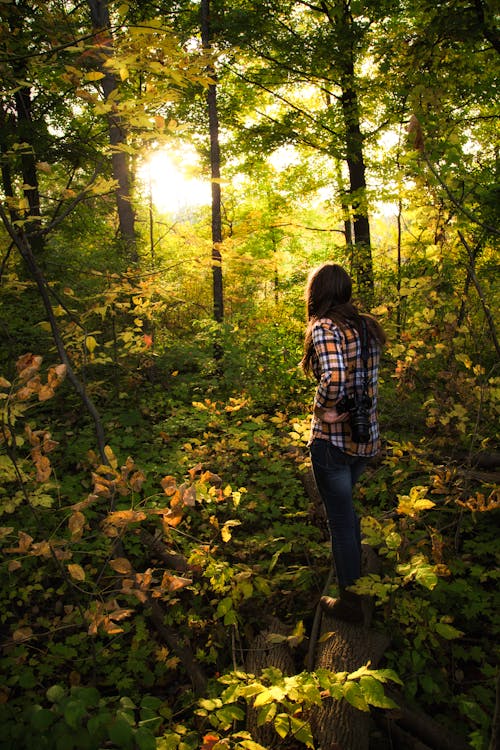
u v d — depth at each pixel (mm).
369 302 6746
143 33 2168
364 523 2396
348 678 1701
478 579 2770
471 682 2232
